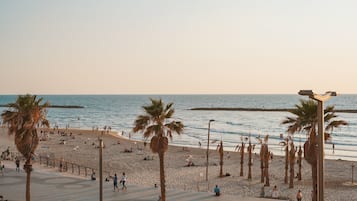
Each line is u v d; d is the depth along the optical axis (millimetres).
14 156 65688
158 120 29500
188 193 36406
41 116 28719
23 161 58562
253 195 42062
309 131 28438
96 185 39906
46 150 81875
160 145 29422
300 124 28172
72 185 39469
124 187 38406
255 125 161875
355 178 53594
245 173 57594
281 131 137375
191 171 59188
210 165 65562
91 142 97312
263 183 49688
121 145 91500
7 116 27688
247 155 78125
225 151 85312
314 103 27859
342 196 42062
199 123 173000
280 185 48531
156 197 34938
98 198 34250
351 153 86562
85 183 40719
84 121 188875
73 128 151250
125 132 135500
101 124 172500
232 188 46438
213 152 82938
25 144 27828
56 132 124000
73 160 68125
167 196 35062
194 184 48938
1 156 62938
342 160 71750
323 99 13297
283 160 71375
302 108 28031
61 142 93562
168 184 48906
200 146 96375
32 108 27953
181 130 30344
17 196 34500
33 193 35812
